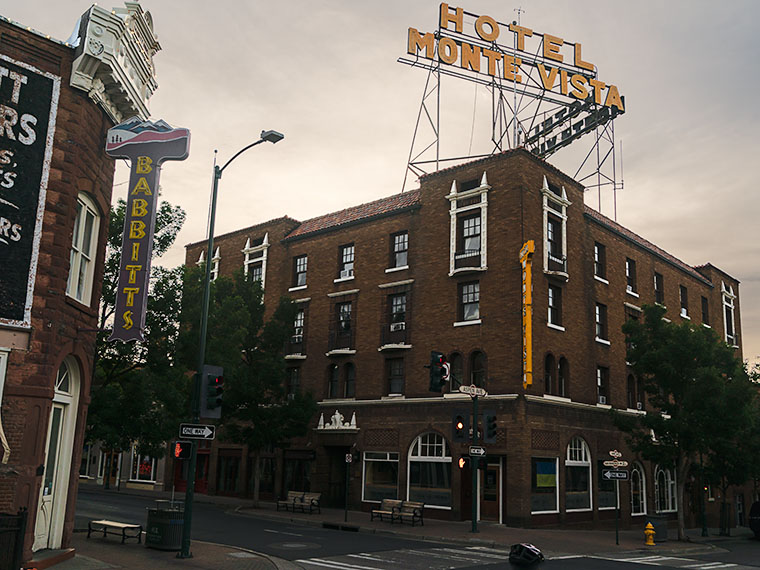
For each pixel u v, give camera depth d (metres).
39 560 13.25
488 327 29.56
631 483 34.59
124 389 23.22
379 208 36.38
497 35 37.16
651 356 28.86
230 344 30.86
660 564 19.30
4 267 13.30
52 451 14.95
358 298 35.50
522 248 28.98
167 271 24.62
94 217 16.16
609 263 35.56
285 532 23.75
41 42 14.32
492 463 28.88
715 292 46.97
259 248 41.59
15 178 13.63
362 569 16.12
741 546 28.84
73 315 14.85
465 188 32.12
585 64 39.88
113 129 15.73
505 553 20.06
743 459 29.73
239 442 34.16
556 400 29.36
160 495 41.12
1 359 13.07
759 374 36.03
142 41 17.09
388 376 33.41
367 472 33.06
